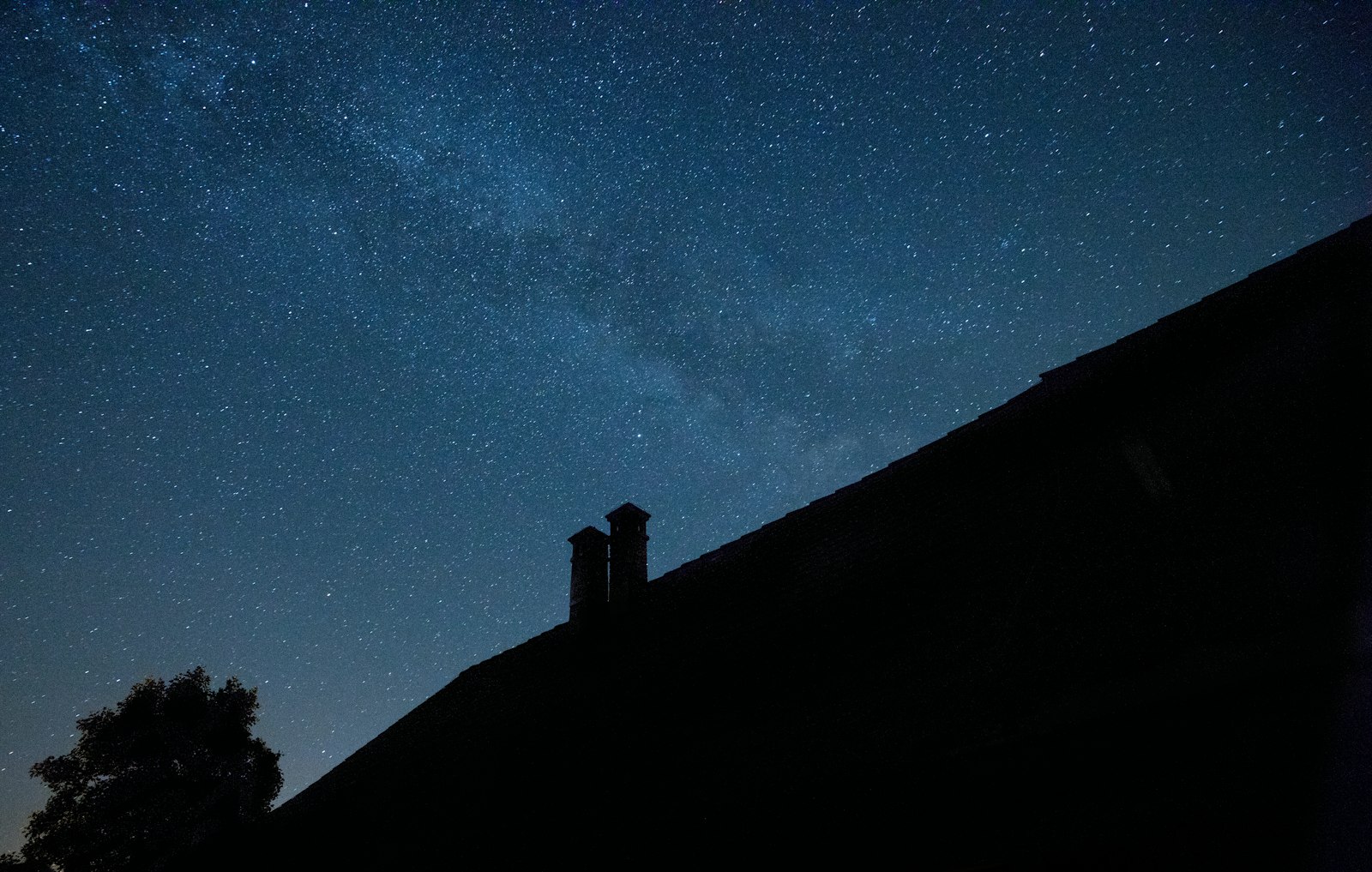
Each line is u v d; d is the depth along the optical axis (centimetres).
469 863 548
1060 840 322
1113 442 476
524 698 775
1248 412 422
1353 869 264
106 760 1391
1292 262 484
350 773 894
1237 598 323
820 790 389
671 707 568
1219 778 305
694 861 413
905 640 450
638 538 862
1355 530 319
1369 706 285
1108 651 338
